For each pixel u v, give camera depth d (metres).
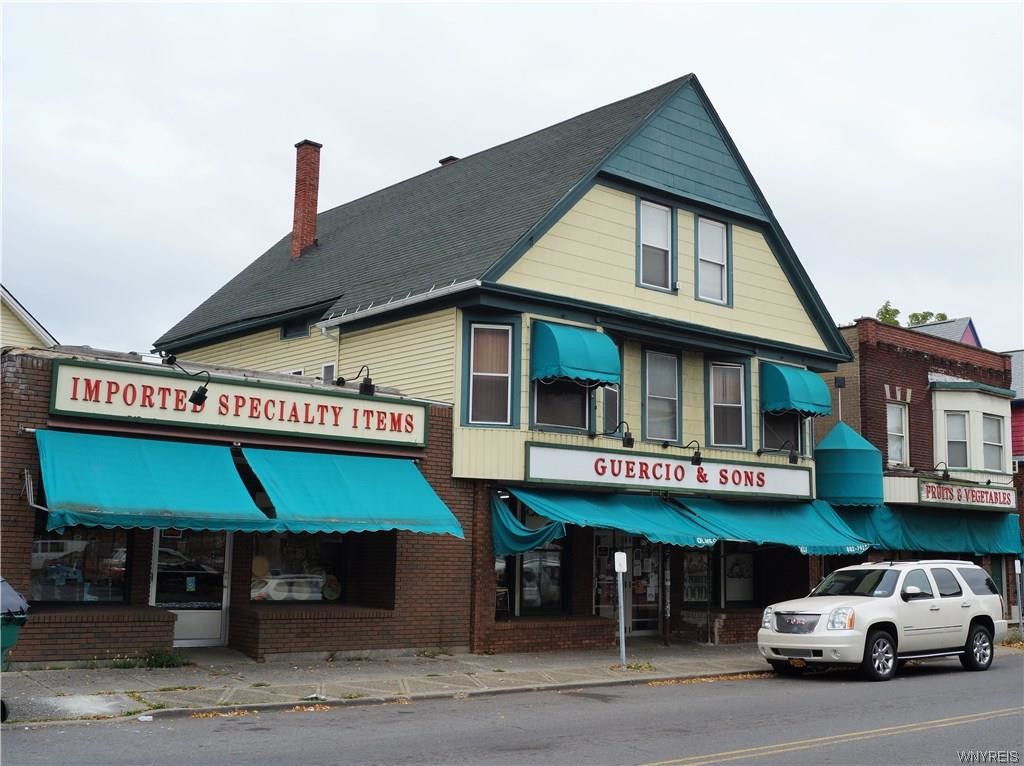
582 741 10.90
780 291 24.28
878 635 17.11
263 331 25.42
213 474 15.34
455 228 22.03
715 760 9.90
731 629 22.66
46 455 14.04
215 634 17.28
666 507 21.12
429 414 18.45
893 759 10.08
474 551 18.83
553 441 19.52
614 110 23.50
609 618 20.83
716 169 23.23
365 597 18.50
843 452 25.00
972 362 31.09
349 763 9.53
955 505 27.05
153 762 9.44
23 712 11.76
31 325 22.67
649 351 21.91
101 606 15.61
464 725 11.88
